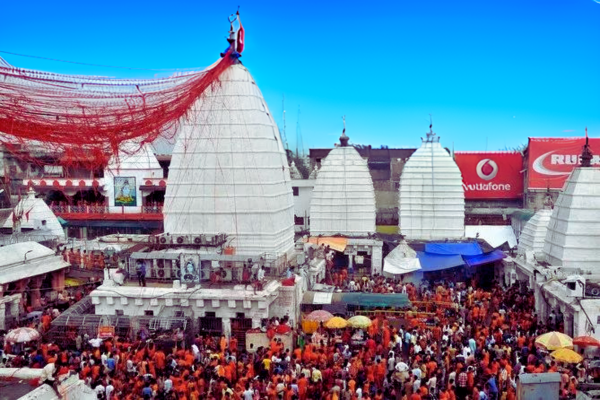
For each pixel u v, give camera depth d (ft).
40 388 49.80
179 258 115.03
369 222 193.57
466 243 176.55
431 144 200.03
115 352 88.43
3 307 109.19
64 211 204.33
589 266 126.41
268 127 139.33
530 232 166.30
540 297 123.13
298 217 241.76
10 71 43.68
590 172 129.39
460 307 125.90
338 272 167.43
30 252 126.00
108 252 141.79
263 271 113.91
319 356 87.76
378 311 115.96
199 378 77.66
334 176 194.90
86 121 47.57
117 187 206.39
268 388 75.56
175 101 54.90
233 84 135.23
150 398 73.92
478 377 81.87
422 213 195.31
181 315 108.58
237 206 133.49
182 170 135.54
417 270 162.20
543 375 68.64
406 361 92.53
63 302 121.29
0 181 83.15
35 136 45.01
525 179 243.60
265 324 106.22
